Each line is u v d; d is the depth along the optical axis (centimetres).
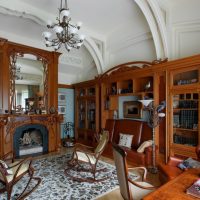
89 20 485
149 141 416
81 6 418
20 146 523
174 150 378
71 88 732
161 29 413
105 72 563
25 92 517
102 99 575
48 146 557
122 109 551
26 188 295
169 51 423
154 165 384
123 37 533
